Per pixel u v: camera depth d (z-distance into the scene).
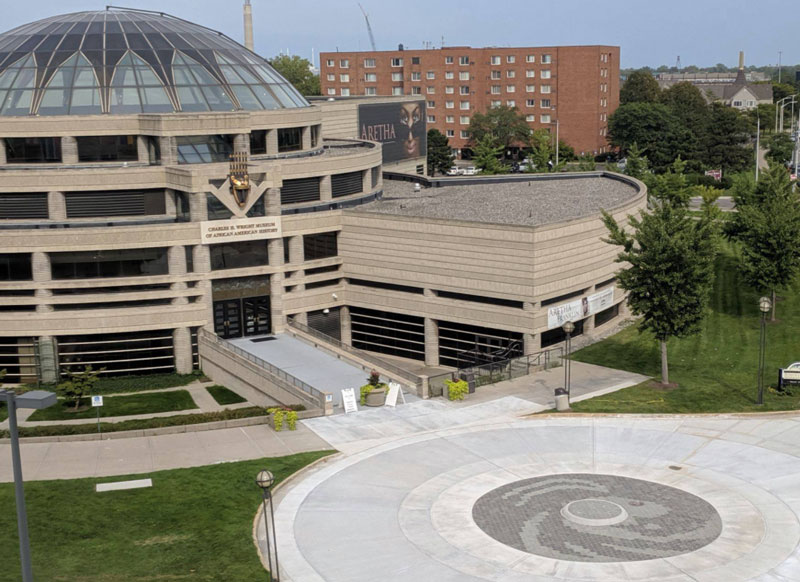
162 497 42.38
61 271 65.00
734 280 86.81
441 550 37.53
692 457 46.81
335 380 58.69
